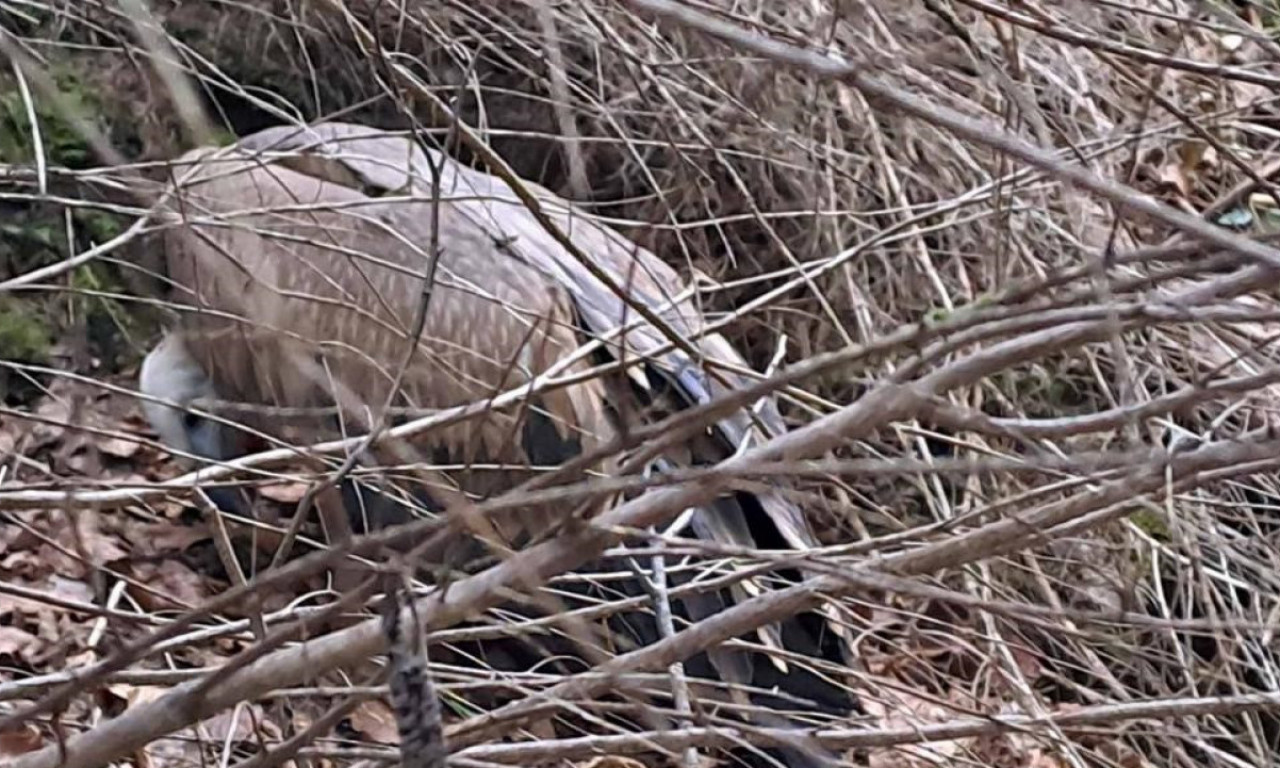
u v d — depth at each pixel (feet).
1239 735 15.43
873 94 8.30
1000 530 9.60
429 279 9.93
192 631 11.83
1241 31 14.89
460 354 15.40
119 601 15.23
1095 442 16.98
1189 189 18.04
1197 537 16.16
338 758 11.28
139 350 18.03
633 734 11.05
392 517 14.56
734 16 14.80
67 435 17.37
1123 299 11.84
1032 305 10.28
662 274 17.20
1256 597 15.43
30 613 15.85
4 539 16.52
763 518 15.31
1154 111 18.52
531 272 15.79
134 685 12.71
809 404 15.67
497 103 19.61
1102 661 16.21
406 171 14.96
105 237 17.48
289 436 16.15
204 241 11.43
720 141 19.02
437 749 8.13
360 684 12.78
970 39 14.49
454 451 14.94
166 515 17.34
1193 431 16.62
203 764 11.51
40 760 9.09
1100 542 15.61
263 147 16.55
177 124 15.92
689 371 15.20
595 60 18.39
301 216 15.67
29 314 17.92
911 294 18.99
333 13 15.38
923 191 19.15
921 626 16.01
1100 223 17.71
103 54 15.79
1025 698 13.55
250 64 19.67
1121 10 16.42
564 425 14.74
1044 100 18.16
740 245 19.40
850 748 12.10
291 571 8.30
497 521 13.67
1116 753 15.07
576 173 9.04
